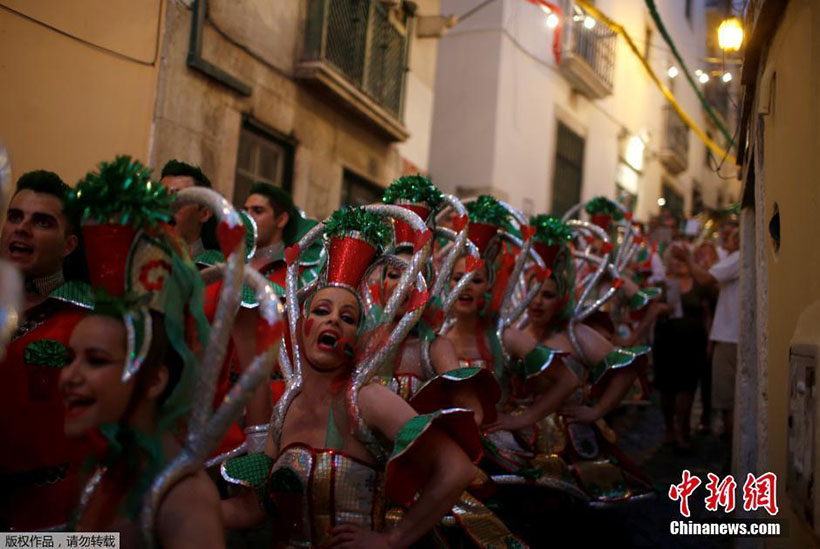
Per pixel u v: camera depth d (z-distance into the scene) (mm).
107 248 1871
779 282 3104
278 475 2609
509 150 14055
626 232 7137
